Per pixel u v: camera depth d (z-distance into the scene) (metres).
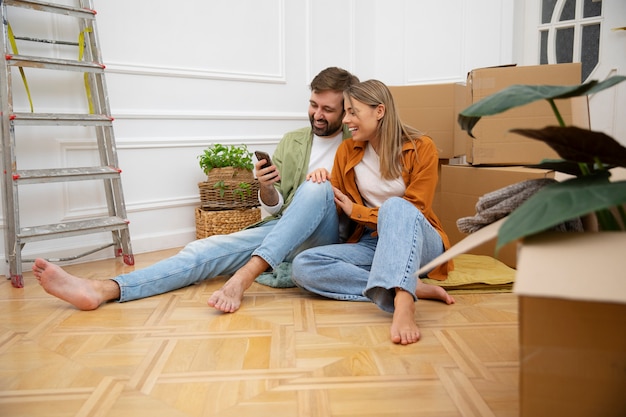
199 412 1.04
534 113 2.20
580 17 3.25
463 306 1.71
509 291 1.89
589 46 3.25
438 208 2.54
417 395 1.10
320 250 1.79
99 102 2.58
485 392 1.10
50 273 1.67
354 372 1.22
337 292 1.80
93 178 2.37
